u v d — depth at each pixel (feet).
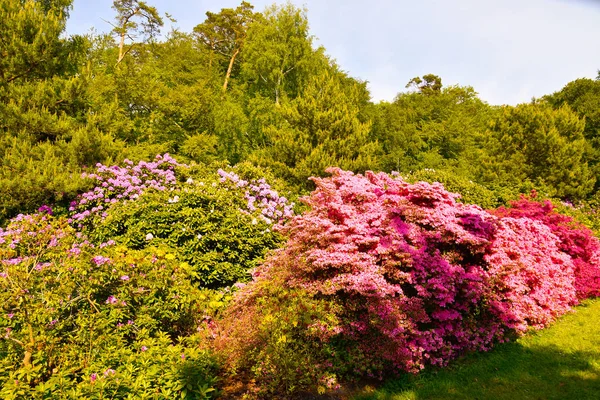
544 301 21.18
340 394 13.33
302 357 13.07
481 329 17.34
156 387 10.69
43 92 28.07
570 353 16.72
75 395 9.69
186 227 20.29
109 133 31.04
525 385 13.97
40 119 27.35
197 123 55.01
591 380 14.12
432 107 95.45
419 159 87.10
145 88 51.11
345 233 17.07
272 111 57.52
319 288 14.88
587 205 52.75
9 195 24.45
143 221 20.88
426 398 13.14
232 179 28.78
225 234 20.93
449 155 93.30
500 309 17.88
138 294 14.24
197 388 11.28
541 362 15.92
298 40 63.00
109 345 12.28
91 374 10.73
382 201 19.39
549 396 13.17
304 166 39.65
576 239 28.37
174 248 19.76
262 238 22.76
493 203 42.96
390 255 16.05
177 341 14.99
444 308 16.69
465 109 107.24
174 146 54.65
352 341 14.53
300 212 32.96
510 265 18.70
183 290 15.02
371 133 79.77
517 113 62.44
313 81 45.06
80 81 29.68
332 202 18.35
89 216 24.68
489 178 60.44
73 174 26.04
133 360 11.48
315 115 41.78
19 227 14.79
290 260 16.98
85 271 12.80
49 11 29.22
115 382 10.30
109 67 59.52
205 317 15.80
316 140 42.93
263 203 28.73
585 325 20.62
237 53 92.07
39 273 12.99
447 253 17.30
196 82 67.97
